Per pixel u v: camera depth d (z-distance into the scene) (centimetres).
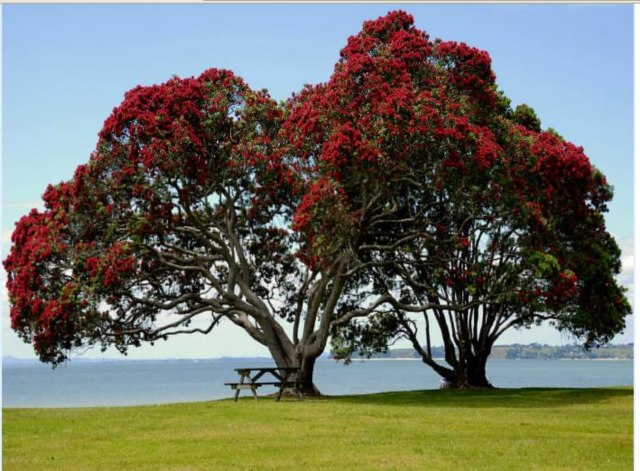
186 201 3091
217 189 3266
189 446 1702
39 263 3108
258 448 1661
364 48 3025
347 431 1886
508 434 1831
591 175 3073
